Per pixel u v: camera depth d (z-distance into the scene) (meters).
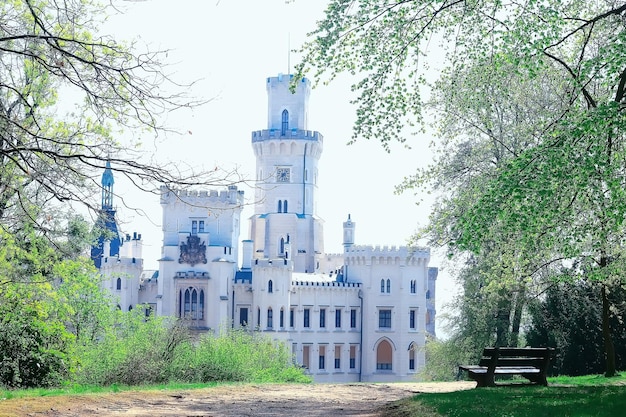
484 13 29.44
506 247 35.25
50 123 28.91
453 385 38.34
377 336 174.38
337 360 172.88
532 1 28.45
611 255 35.22
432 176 50.00
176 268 161.38
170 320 56.47
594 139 25.00
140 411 22.61
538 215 25.36
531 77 28.95
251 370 47.44
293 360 154.62
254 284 164.75
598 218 29.05
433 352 88.75
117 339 43.75
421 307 175.75
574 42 33.75
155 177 18.36
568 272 37.56
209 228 163.12
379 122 29.98
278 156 199.12
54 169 19.61
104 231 39.00
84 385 36.09
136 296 162.12
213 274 161.12
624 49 26.41
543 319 56.47
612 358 39.91
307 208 199.62
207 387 32.16
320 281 172.12
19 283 33.84
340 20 28.52
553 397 23.86
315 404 26.48
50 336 36.09
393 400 28.52
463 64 32.09
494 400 23.38
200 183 18.66
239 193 163.25
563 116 29.72
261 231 199.00
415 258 175.12
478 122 45.91
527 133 38.16
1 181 25.52
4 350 34.28
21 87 26.52
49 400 23.39
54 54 19.78
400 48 29.23
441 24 30.12
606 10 32.12
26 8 22.77
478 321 70.31
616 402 21.17
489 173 39.28
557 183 25.03
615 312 42.94
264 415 22.81
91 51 19.67
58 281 44.66
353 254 176.75
